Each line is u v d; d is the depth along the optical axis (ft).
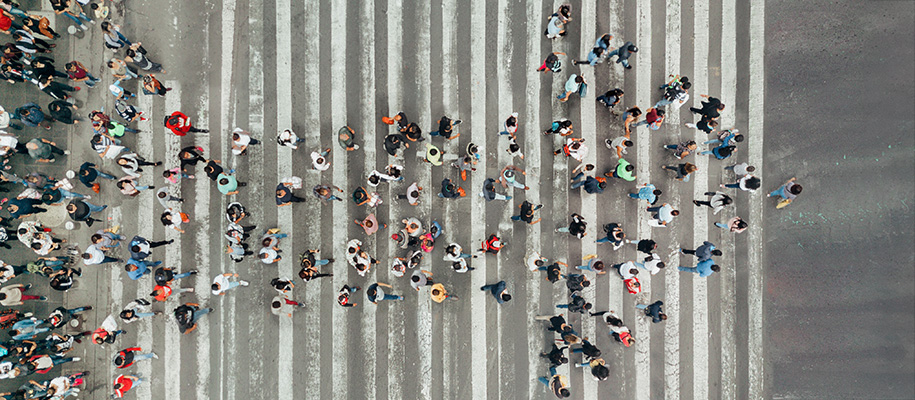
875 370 35.63
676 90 32.37
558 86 35.50
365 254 32.40
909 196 35.37
